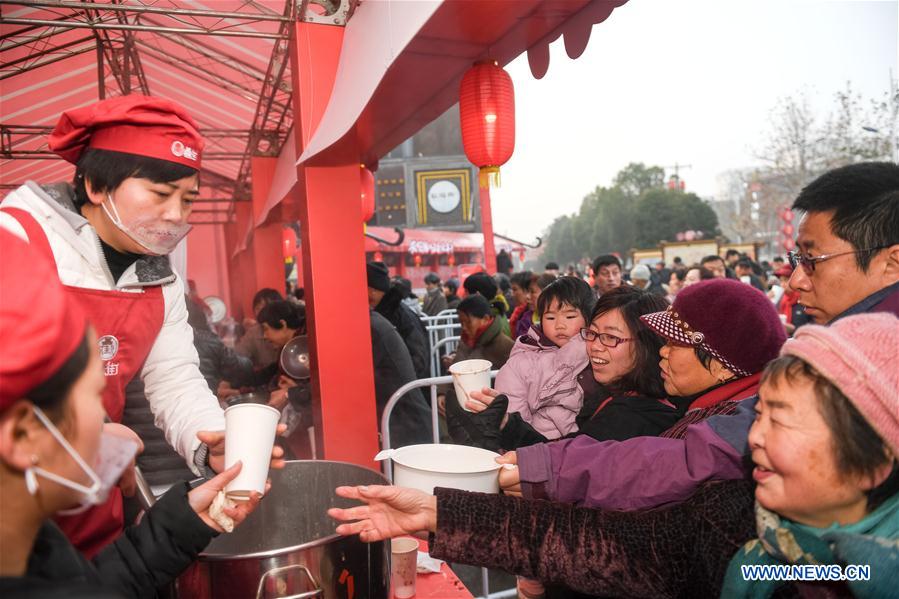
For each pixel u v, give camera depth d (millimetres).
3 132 7984
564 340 2182
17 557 569
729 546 935
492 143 2430
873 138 20750
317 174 3090
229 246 14531
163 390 1496
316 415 3152
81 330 573
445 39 2285
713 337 1199
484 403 1842
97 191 1249
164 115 1249
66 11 5324
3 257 530
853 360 715
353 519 1046
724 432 1015
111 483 670
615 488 1095
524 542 1048
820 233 1308
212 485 964
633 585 1019
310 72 3172
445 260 23000
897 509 749
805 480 752
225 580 895
